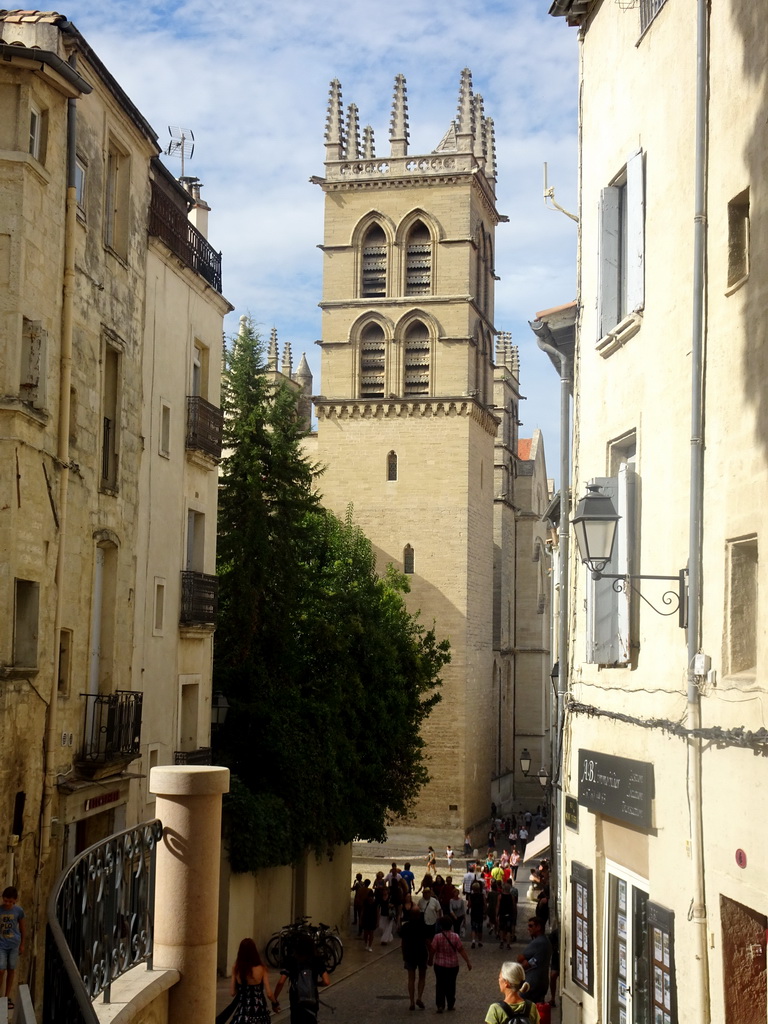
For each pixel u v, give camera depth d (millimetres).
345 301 82312
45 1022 9367
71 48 23516
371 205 82625
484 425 84875
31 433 21250
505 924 39312
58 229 22578
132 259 27797
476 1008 29469
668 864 14641
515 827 88000
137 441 28266
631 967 16062
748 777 12336
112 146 27016
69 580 23719
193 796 11688
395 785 46500
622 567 16406
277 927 36688
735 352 13172
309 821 37156
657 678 15297
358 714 42469
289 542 41219
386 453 81000
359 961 37719
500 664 99688
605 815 17375
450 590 79500
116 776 25750
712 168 14023
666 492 15281
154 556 29719
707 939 13359
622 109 17547
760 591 12367
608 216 17984
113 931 10758
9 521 20547
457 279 81312
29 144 21406
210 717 34656
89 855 10242
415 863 70562
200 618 32625
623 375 17219
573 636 19688
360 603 44156
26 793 21266
